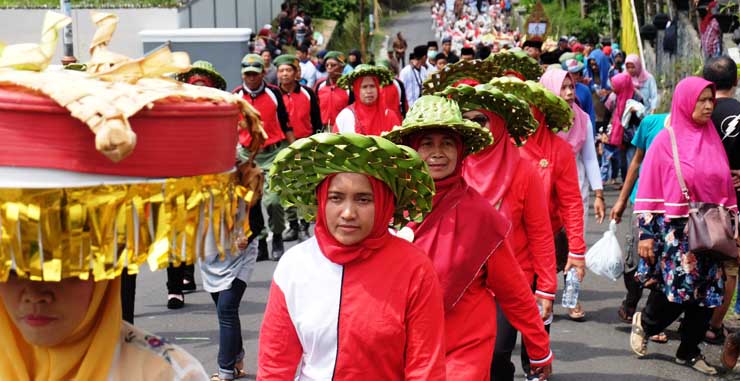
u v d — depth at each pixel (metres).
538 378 6.94
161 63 2.30
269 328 3.77
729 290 7.96
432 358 3.70
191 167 2.22
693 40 18.30
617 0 33.00
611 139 14.41
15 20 23.16
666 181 7.00
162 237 2.19
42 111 2.05
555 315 9.31
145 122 2.14
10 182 2.07
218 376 7.01
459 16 61.69
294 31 39.84
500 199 5.52
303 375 3.78
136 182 2.14
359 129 11.20
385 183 3.72
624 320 9.02
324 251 3.71
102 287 2.47
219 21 30.77
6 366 2.53
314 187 3.76
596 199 8.60
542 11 35.59
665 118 7.98
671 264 7.07
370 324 3.66
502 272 4.67
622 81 14.77
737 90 12.05
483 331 4.63
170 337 8.37
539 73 8.02
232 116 2.37
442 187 4.67
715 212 6.85
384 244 3.74
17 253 2.08
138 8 23.69
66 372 2.50
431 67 23.45
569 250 6.77
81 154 2.08
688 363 7.64
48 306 2.40
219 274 6.73
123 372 2.57
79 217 2.09
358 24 54.97
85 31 22.75
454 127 4.58
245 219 2.50
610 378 7.44
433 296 3.72
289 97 12.23
